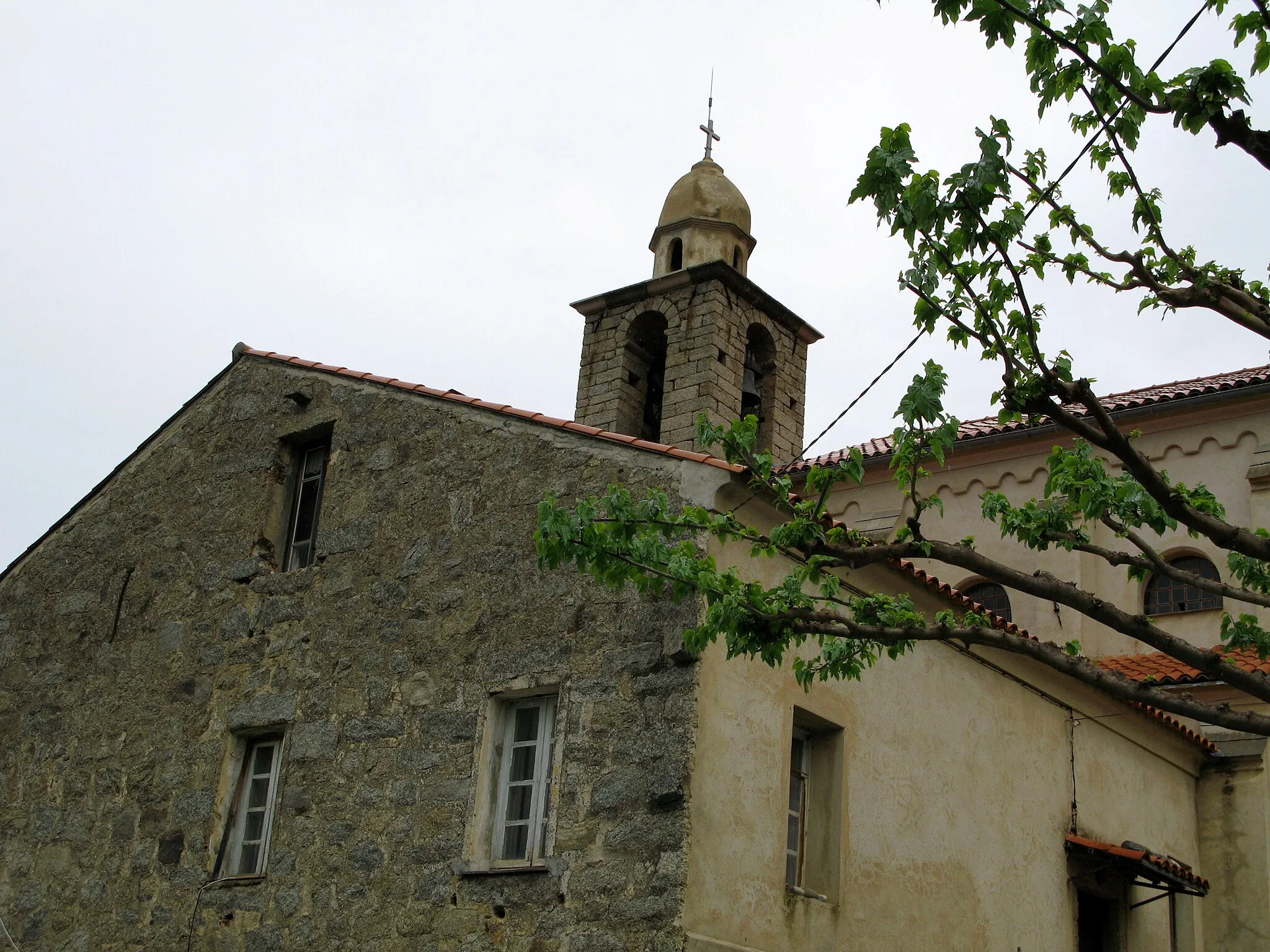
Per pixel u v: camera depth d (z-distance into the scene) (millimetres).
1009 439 21484
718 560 11109
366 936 11422
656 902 10031
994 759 13945
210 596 14156
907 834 12461
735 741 10836
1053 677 15055
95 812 13852
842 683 12156
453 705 11812
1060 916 14367
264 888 12234
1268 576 10281
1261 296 10305
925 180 8859
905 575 12820
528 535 12031
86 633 15000
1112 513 10508
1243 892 16766
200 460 15141
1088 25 8789
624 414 21812
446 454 13008
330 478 13820
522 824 11227
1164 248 9977
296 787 12461
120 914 13125
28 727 14922
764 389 22188
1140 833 16062
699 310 21297
